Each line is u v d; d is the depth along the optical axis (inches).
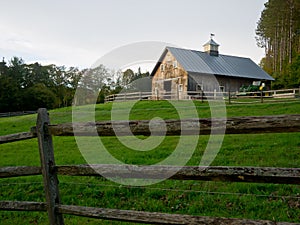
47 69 2130.9
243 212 151.8
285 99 616.4
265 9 1882.4
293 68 1304.1
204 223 80.9
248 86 926.4
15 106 1630.2
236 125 79.6
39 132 103.3
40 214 164.6
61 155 316.5
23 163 303.3
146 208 165.6
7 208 112.7
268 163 227.3
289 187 178.1
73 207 100.6
